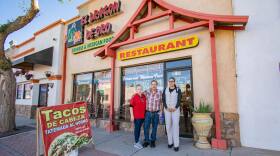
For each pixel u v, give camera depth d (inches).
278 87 170.7
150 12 237.3
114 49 283.0
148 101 188.7
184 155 160.1
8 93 265.4
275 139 167.2
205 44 209.3
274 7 181.0
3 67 266.4
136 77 269.4
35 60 369.1
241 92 185.3
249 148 173.9
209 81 202.4
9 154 171.6
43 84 422.3
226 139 184.5
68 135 163.9
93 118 307.0
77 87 355.9
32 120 378.9
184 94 224.1
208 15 187.2
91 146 189.9
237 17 175.9
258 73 180.2
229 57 194.5
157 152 169.2
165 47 233.1
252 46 185.8
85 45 338.6
